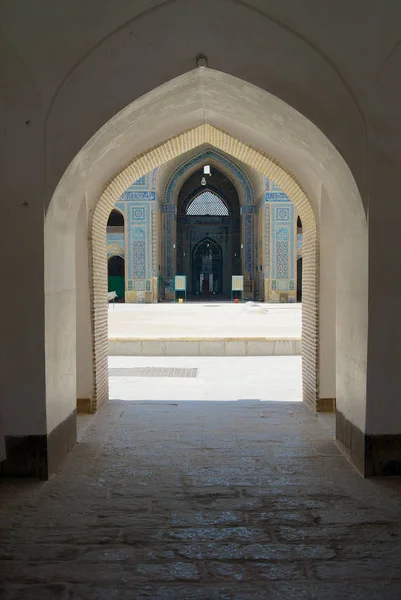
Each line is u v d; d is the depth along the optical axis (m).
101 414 4.74
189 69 3.19
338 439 3.83
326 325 4.75
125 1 3.07
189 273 26.39
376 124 3.16
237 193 25.67
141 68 3.16
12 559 2.28
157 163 5.16
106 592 2.05
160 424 4.41
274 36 3.15
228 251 25.97
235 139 4.85
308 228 5.05
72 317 3.83
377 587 2.08
